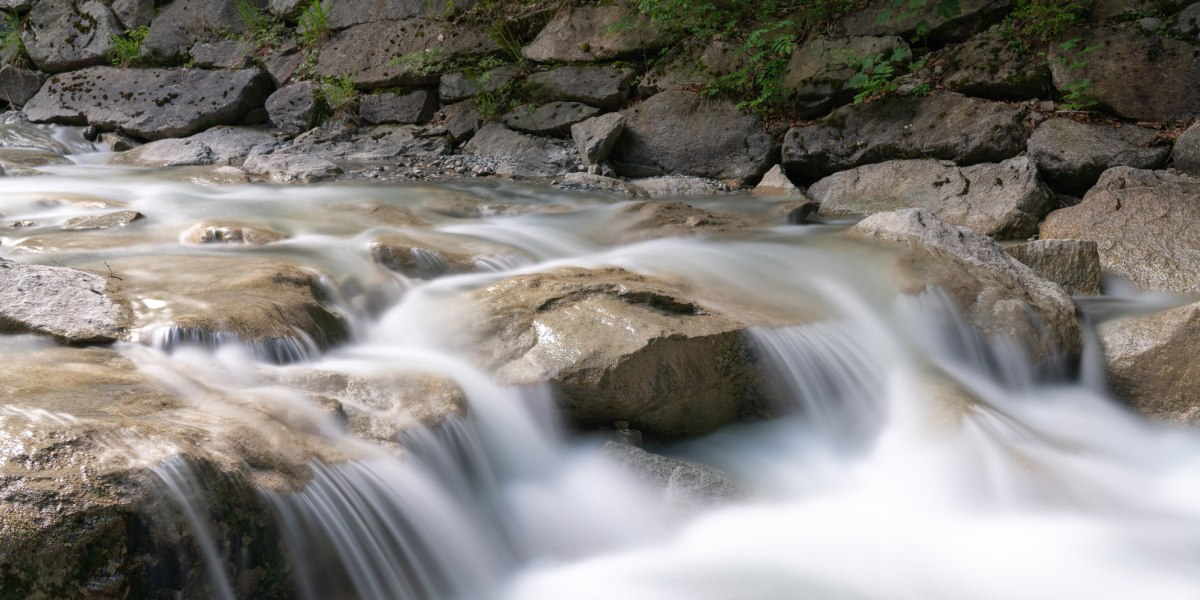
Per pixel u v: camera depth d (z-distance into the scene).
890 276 5.29
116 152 9.70
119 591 2.33
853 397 4.54
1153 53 7.43
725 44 8.84
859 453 4.28
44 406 2.75
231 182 7.80
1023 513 3.76
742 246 5.98
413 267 5.00
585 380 3.91
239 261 4.69
